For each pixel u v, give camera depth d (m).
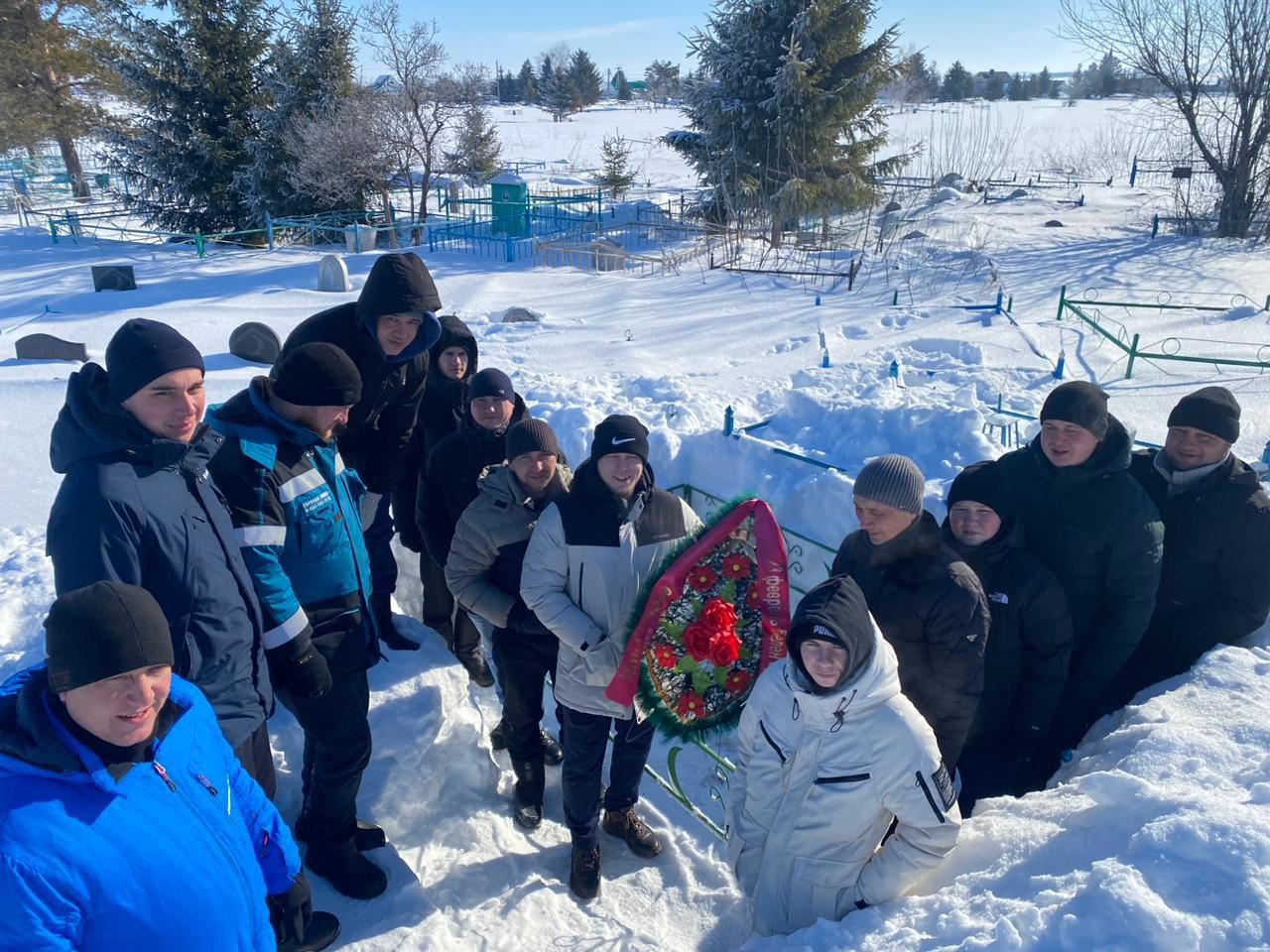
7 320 14.36
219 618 2.49
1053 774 3.41
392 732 3.85
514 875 3.62
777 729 2.59
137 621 1.78
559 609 3.26
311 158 23.58
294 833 3.36
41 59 29.11
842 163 21.55
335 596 3.14
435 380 4.70
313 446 3.05
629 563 3.30
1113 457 3.25
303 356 2.91
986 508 3.10
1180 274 14.30
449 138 35.12
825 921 2.48
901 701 2.44
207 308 14.86
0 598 5.38
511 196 23.25
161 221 25.84
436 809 3.88
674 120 73.50
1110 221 20.52
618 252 18.08
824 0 19.48
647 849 3.84
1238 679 3.03
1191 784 2.43
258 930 2.17
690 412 7.45
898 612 2.88
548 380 8.89
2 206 31.08
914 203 23.94
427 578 4.86
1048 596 3.13
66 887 1.71
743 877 2.86
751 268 16.92
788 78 19.53
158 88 24.44
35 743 1.75
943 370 8.56
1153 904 1.88
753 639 3.24
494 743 4.41
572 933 3.35
